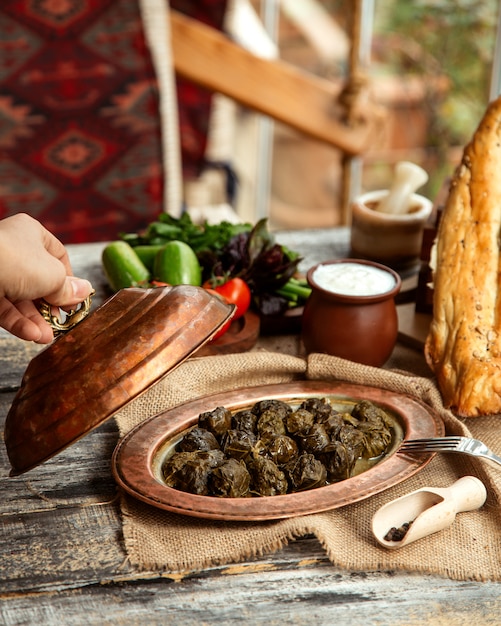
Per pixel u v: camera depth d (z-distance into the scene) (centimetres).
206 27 305
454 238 128
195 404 116
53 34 261
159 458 105
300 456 101
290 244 183
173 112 281
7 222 95
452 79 364
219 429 107
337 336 128
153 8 270
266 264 145
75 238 279
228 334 141
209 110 312
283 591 91
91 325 93
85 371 89
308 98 288
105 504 104
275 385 121
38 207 272
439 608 89
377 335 128
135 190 280
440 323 126
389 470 100
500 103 129
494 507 100
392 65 366
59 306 100
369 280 130
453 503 96
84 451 114
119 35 267
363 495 96
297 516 96
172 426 110
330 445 102
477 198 128
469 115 368
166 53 275
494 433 117
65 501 104
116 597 90
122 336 91
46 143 268
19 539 98
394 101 371
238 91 290
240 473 98
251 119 348
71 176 273
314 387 121
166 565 92
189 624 87
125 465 102
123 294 95
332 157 377
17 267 88
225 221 161
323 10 344
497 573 91
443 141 377
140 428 110
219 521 97
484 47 354
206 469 99
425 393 120
